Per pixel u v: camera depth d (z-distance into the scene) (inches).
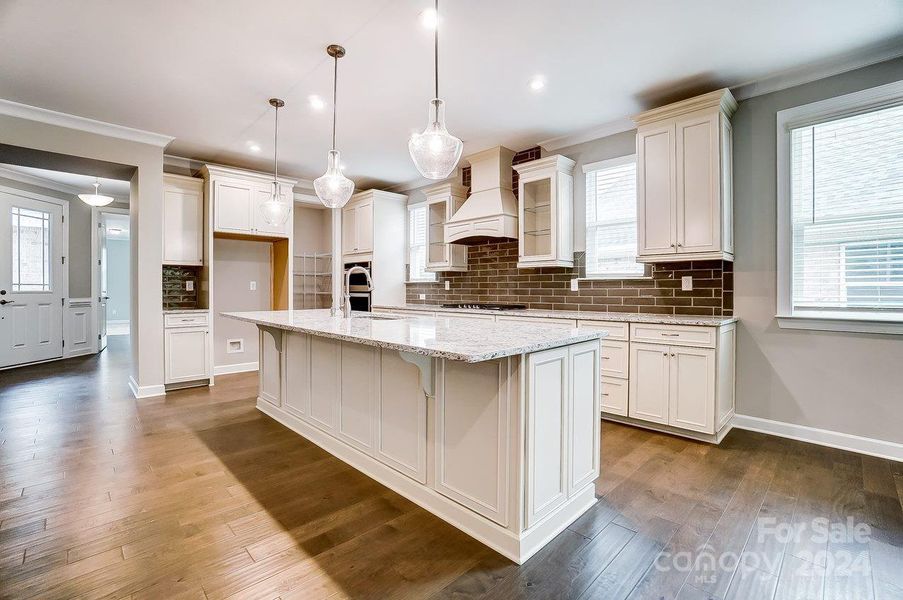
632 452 109.1
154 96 130.6
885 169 106.3
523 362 65.9
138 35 99.5
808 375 116.4
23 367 216.7
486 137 167.9
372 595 58.8
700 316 130.0
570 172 165.9
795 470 98.0
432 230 216.7
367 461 97.3
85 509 80.8
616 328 131.1
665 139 127.4
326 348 111.3
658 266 144.3
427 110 142.1
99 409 146.5
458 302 213.9
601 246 159.6
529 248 173.5
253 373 208.8
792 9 90.5
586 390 82.0
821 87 114.0
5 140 134.2
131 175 171.2
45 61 110.4
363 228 233.3
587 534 73.4
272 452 110.0
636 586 60.6
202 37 100.4
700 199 121.5
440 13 92.1
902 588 60.1
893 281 105.7
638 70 116.7
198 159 195.3
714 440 114.6
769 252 122.0
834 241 113.3
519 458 66.2
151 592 58.8
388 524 76.7
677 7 90.2
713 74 118.6
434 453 80.7
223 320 209.0
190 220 183.9
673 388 119.6
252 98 132.6
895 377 104.8
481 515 72.0
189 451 110.3
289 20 94.3
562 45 104.7
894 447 104.5
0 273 207.0
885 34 99.2
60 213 239.0
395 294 236.8
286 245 211.9
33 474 95.6
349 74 118.5
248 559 66.3
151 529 74.4
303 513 80.4
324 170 214.1
